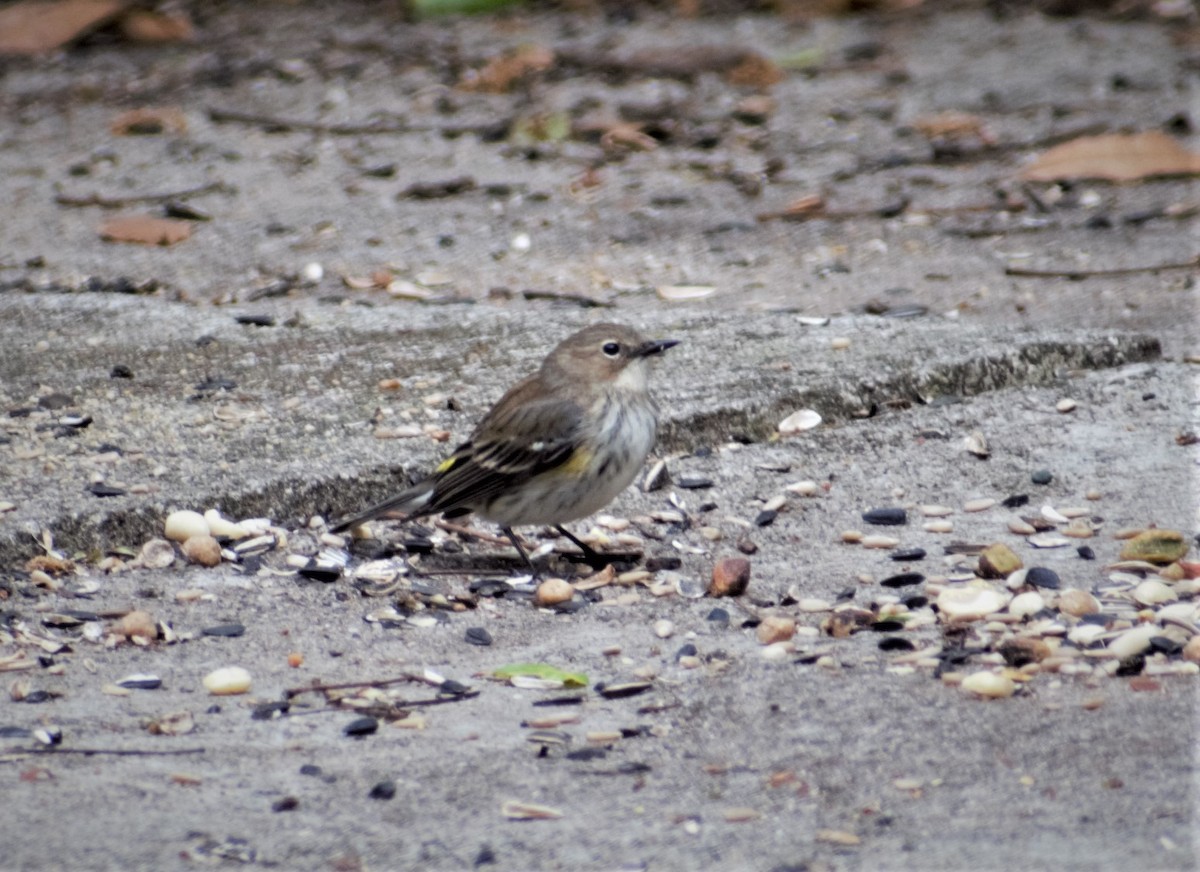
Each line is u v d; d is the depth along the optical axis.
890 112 21.98
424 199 18.81
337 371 13.23
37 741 7.71
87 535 10.28
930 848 6.56
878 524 10.75
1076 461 11.59
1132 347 13.60
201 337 14.01
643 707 8.10
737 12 27.23
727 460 11.77
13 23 25.12
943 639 8.84
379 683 8.45
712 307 15.33
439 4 26.77
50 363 13.37
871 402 12.69
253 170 19.88
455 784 7.25
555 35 25.70
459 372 13.20
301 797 7.12
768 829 6.78
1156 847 6.48
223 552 10.27
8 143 21.09
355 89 23.11
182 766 7.45
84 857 6.52
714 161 20.11
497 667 8.68
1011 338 13.59
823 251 17.08
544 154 20.45
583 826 6.83
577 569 10.24
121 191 19.08
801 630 9.07
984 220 17.95
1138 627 8.76
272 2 27.72
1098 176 19.17
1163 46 24.77
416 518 10.87
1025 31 25.92
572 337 10.27
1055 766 7.25
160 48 25.28
